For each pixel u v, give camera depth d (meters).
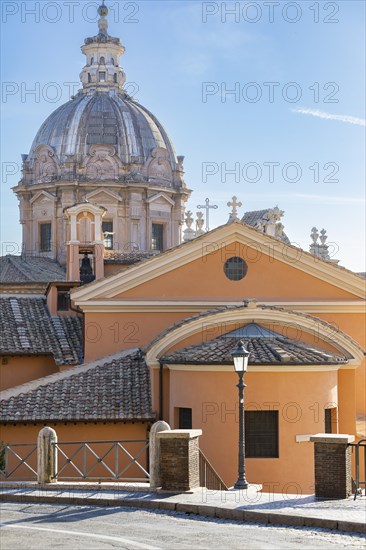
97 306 33.88
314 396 28.95
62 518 19.58
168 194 62.81
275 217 47.28
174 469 21.88
